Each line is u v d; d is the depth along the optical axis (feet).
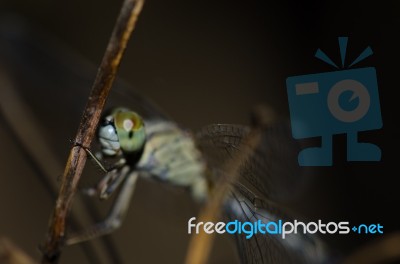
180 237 1.27
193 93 1.46
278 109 1.39
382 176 1.25
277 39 1.49
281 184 1.09
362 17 1.35
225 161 1.09
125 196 1.11
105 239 1.10
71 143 1.01
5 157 1.27
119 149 1.07
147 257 1.26
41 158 1.11
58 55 1.21
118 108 1.08
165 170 1.11
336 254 1.10
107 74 1.00
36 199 1.26
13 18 1.35
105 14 1.52
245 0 1.56
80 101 1.20
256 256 1.06
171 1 1.58
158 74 1.48
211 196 1.10
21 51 1.22
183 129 1.12
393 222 1.24
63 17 1.46
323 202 1.25
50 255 1.01
